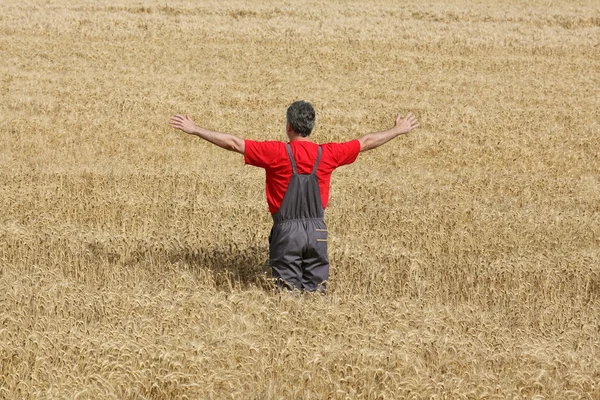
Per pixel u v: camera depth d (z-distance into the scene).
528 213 16.88
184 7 51.62
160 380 8.15
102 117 26.25
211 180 18.30
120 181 17.91
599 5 63.19
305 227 10.52
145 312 10.06
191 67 37.00
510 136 26.66
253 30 45.69
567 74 39.84
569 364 9.32
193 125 10.16
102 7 50.50
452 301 12.00
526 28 51.44
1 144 22.05
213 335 9.16
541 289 12.66
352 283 12.05
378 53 42.25
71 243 13.02
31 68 35.00
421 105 31.28
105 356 8.47
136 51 39.72
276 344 9.06
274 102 30.59
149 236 13.50
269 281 11.05
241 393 8.19
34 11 48.03
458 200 18.27
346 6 56.69
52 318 9.77
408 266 12.95
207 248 12.99
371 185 18.48
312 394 8.23
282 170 10.36
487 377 8.66
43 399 7.76
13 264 12.38
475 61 41.97
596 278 13.02
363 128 27.14
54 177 18.05
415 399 8.15
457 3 61.62
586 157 24.56
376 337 9.37
